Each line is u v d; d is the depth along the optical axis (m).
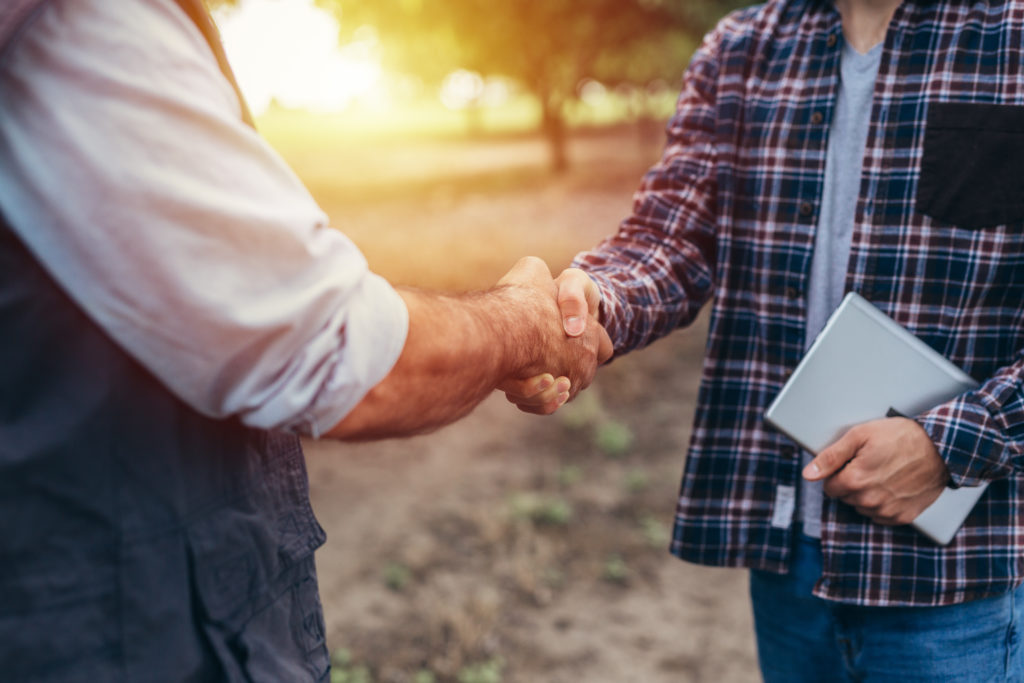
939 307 1.33
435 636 3.14
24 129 0.67
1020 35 1.26
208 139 0.71
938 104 1.30
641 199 1.64
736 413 1.51
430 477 4.48
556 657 3.07
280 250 0.73
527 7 15.52
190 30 0.74
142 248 0.68
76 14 0.67
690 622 3.28
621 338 1.46
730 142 1.49
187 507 0.79
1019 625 1.38
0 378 0.70
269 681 0.86
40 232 0.68
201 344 0.72
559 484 4.38
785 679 1.56
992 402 1.25
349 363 0.76
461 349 0.89
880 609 1.40
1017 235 1.28
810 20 1.44
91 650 0.74
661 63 23.81
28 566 0.71
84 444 0.72
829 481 1.32
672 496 4.25
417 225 12.72
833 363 1.35
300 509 0.96
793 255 1.44
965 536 1.34
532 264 1.28
